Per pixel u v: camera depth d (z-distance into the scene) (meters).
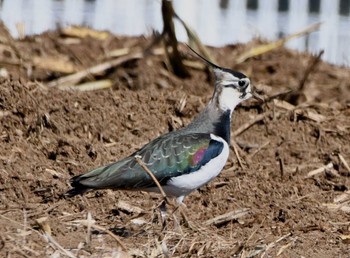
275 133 15.89
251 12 22.20
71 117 15.04
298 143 15.68
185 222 12.50
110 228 12.27
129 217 12.56
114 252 11.24
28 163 13.73
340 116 16.77
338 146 15.65
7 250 10.97
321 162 15.27
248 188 14.08
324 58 22.28
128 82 17.73
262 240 12.23
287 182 14.47
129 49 19.09
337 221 13.23
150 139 15.08
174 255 11.58
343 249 12.22
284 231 12.72
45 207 12.66
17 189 13.02
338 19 22.41
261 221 12.97
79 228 12.18
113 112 15.42
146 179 12.10
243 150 15.34
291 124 16.17
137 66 18.08
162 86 17.66
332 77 19.06
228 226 12.80
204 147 12.50
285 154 15.37
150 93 16.27
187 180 12.40
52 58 18.33
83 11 21.52
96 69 17.91
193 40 18.23
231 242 12.09
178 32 21.03
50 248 11.27
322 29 22.39
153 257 11.30
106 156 14.27
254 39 20.42
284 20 22.28
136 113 15.60
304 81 17.78
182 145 12.41
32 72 17.78
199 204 13.55
